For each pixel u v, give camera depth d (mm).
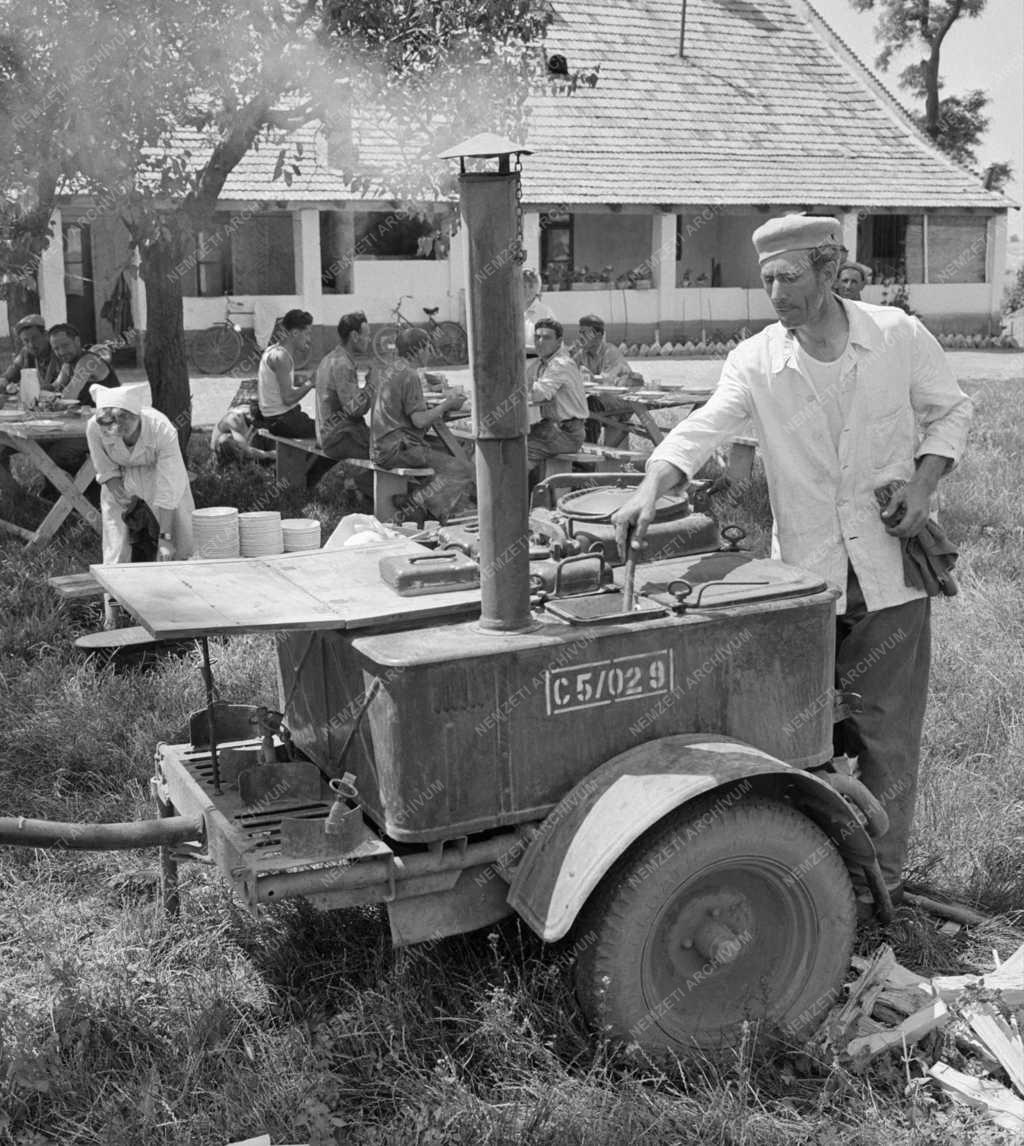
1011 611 7246
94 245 23266
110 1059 3596
